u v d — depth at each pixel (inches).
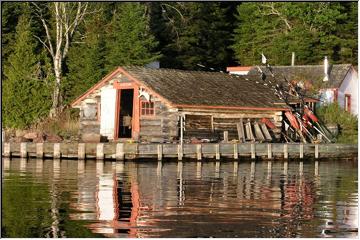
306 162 3154.5
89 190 1888.5
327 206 1669.5
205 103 3304.6
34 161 2930.6
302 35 5191.9
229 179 2222.0
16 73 4015.8
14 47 4446.4
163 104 3289.9
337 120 3988.7
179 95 3316.9
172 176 2287.2
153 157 2925.7
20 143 3142.2
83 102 3585.1
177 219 1467.8
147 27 4726.9
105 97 3511.3
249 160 3122.5
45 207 1595.7
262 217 1505.9
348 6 5418.3
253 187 2017.7
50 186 1972.2
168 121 3275.1
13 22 4904.0
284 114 3649.1
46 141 3233.3
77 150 3006.9
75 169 2522.1
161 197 1769.2
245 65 5433.1
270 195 1844.2
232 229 1378.0
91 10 4744.1
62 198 1732.3
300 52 5172.2
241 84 3720.5
